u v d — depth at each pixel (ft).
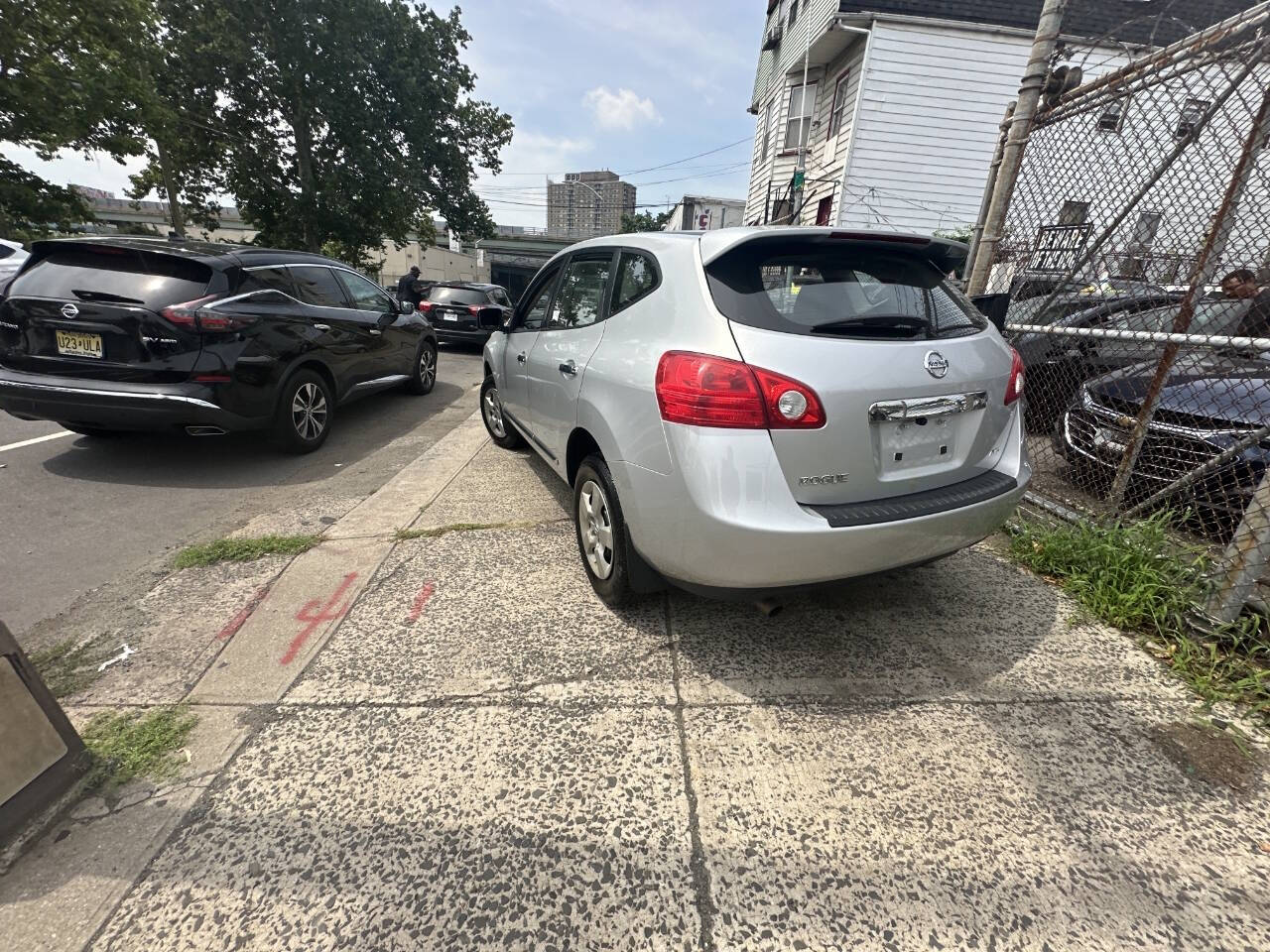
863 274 7.16
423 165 81.51
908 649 7.75
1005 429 7.80
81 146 59.41
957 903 4.63
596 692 6.92
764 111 60.18
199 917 4.51
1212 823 5.33
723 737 6.27
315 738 6.23
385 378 20.51
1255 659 7.40
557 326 10.46
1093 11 31.42
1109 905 4.62
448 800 5.51
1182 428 10.57
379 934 4.41
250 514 12.03
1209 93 9.15
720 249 6.77
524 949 4.31
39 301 12.84
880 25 37.76
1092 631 8.15
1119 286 11.97
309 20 67.41
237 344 13.55
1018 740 6.27
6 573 9.57
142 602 8.77
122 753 5.97
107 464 14.88
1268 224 9.78
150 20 59.47
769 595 6.72
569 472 9.45
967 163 40.37
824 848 5.08
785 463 6.10
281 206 77.92
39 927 4.43
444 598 8.86
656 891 4.72
